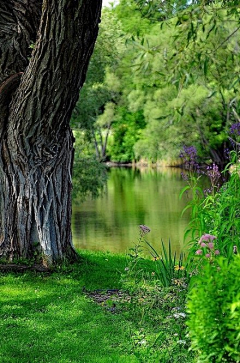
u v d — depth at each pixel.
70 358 4.70
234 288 3.08
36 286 6.90
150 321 5.27
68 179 7.94
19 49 7.63
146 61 7.70
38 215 7.64
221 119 29.84
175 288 5.56
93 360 4.63
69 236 8.04
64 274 7.45
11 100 7.39
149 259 9.38
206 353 3.12
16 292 6.62
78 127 18.19
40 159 7.60
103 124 42.41
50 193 7.71
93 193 17.84
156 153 33.41
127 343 4.89
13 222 7.66
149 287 6.18
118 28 18.41
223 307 3.08
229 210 5.27
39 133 7.38
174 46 7.79
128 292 6.46
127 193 24.94
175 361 4.15
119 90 39.50
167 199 22.41
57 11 6.34
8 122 7.50
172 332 4.70
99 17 6.68
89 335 5.20
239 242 4.96
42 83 6.90
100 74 18.22
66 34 6.45
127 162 45.06
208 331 3.09
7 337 5.16
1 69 7.64
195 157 7.71
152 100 33.00
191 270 5.34
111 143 45.44
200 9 7.11
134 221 17.41
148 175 33.97
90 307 6.05
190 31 7.26
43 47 6.65
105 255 9.19
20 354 4.78
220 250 4.89
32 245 7.69
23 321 5.60
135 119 44.00
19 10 7.56
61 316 5.77
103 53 17.92
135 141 44.22
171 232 15.24
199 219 5.15
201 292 3.13
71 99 7.12
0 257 7.64
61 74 6.78
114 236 14.88
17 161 7.56
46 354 4.78
